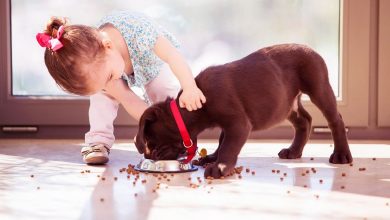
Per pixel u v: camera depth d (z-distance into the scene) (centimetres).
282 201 175
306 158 267
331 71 345
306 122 270
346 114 338
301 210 163
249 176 219
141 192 188
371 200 175
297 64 254
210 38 348
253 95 233
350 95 338
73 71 216
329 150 295
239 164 248
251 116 234
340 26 338
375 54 338
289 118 270
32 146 309
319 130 338
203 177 216
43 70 348
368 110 339
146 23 252
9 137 347
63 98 344
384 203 171
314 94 254
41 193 187
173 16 347
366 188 193
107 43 223
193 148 232
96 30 230
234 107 226
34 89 350
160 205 170
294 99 257
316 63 254
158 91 270
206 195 184
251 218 154
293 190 191
